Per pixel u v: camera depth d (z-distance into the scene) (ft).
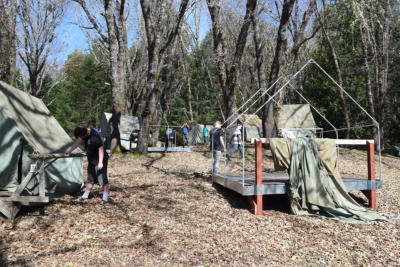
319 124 74.18
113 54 42.68
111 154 41.55
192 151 47.42
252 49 74.95
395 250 14.32
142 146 41.65
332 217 18.76
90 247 12.96
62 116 105.70
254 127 71.56
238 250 13.60
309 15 41.45
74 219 15.83
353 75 71.05
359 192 25.11
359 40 66.28
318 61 72.18
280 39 42.52
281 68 43.06
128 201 19.81
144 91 69.87
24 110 19.29
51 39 61.87
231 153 39.06
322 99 70.49
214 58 43.24
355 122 69.46
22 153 16.62
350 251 14.06
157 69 42.06
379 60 57.36
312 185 19.35
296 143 19.89
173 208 19.20
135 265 11.71
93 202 18.94
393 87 71.87
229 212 19.42
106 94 114.62
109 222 15.85
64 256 12.04
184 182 26.43
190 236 14.90
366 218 18.51
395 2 53.36
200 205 20.36
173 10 58.34
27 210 16.52
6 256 11.67
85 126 17.89
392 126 75.05
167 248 13.37
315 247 14.37
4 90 17.92
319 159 19.88
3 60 30.30
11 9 32.27
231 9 61.46
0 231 13.69
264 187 19.43
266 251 13.67
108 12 42.04
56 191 19.02
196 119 99.45
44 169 16.74
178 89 98.94
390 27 57.31
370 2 49.55
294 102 77.05
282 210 20.52
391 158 49.83
